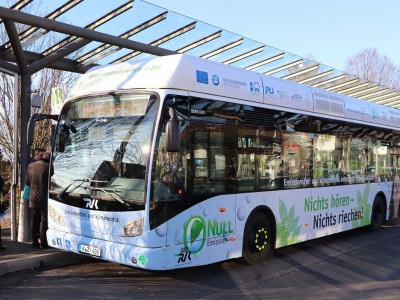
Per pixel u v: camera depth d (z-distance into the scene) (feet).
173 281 21.50
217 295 19.49
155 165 18.90
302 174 27.14
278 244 25.17
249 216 23.31
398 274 23.53
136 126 19.70
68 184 21.75
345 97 32.58
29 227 27.84
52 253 24.58
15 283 20.94
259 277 22.39
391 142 38.52
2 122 42.88
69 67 30.71
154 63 20.59
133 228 18.92
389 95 51.37
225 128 21.93
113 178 19.99
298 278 22.48
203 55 33.81
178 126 18.22
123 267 23.93
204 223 20.59
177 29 28.68
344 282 21.90
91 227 20.48
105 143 20.63
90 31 25.18
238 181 22.56
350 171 32.14
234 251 22.43
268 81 25.23
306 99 27.96
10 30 23.52
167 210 19.02
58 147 22.58
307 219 27.45
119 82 21.09
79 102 22.16
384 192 37.01
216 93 21.67
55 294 19.40
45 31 25.73
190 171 20.04
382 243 31.68
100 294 19.43
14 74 27.89
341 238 33.47
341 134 31.22
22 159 28.04
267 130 24.57
